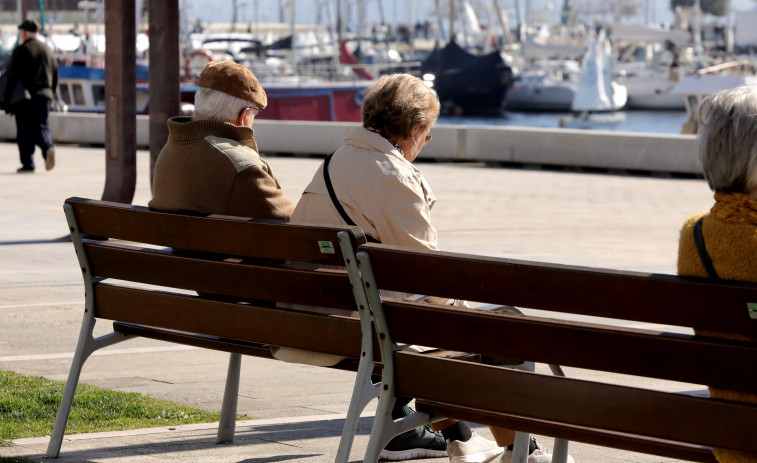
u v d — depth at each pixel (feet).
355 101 222.28
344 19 426.92
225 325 22.61
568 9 508.53
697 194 100.01
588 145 121.08
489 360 21.93
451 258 18.28
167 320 23.66
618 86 379.35
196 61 248.52
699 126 16.14
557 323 17.43
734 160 15.60
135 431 26.78
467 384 18.78
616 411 17.17
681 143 116.57
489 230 72.43
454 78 381.19
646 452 17.46
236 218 21.93
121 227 24.13
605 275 16.66
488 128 126.93
